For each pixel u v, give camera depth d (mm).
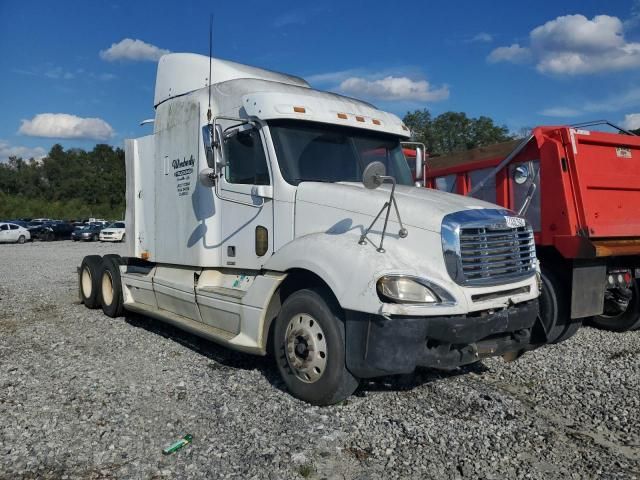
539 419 4844
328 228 5277
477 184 8477
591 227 6863
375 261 4605
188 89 7305
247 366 6285
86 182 95062
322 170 5957
